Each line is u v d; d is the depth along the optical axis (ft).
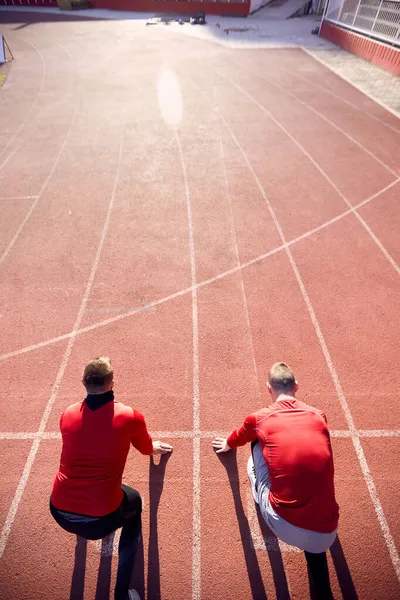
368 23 47.57
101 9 84.38
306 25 68.18
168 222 20.94
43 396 12.67
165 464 10.87
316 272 17.46
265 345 14.23
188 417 11.99
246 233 20.02
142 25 70.90
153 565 9.02
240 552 9.20
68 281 17.21
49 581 8.80
